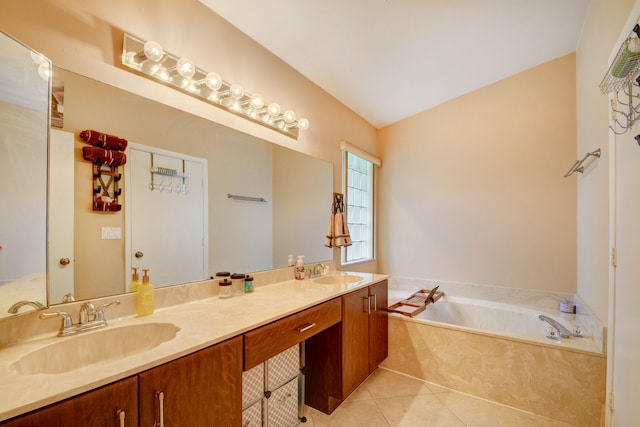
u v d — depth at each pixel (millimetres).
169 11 1458
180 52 1506
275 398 1505
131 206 1308
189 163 1560
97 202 1191
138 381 805
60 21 1103
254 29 1866
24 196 980
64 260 1081
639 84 1090
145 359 841
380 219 3646
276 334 1265
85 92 1164
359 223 3350
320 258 2568
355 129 3189
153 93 1407
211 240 1658
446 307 2949
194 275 1551
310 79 2492
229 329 1094
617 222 1475
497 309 2717
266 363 1455
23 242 970
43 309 999
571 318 2326
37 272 999
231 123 1807
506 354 1988
